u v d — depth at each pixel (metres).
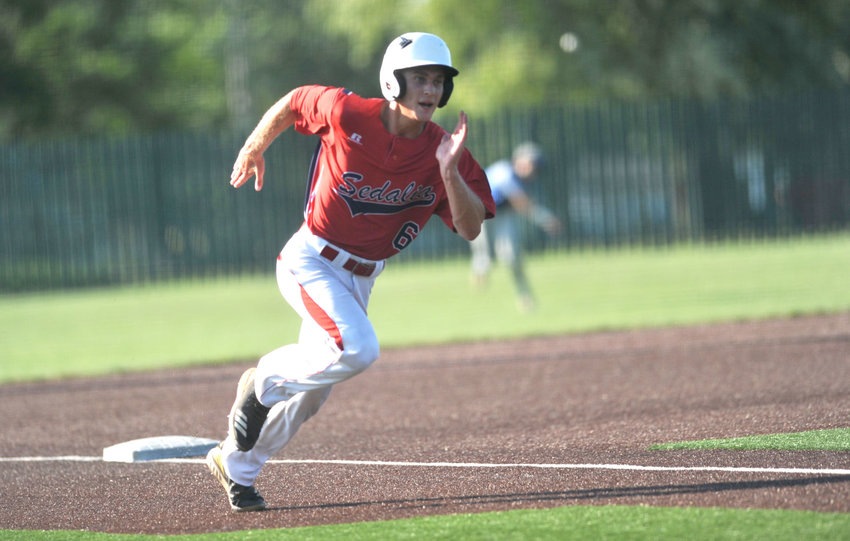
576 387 26.50
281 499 16.00
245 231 79.94
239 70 142.38
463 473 16.83
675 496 14.07
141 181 80.31
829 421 19.06
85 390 30.92
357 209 14.94
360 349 14.72
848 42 97.25
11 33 115.50
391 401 26.31
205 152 80.00
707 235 80.50
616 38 94.75
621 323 39.38
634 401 23.72
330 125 14.62
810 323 35.75
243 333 44.12
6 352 41.88
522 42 97.25
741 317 38.47
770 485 14.27
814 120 80.50
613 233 80.44
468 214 14.62
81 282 80.56
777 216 80.56
